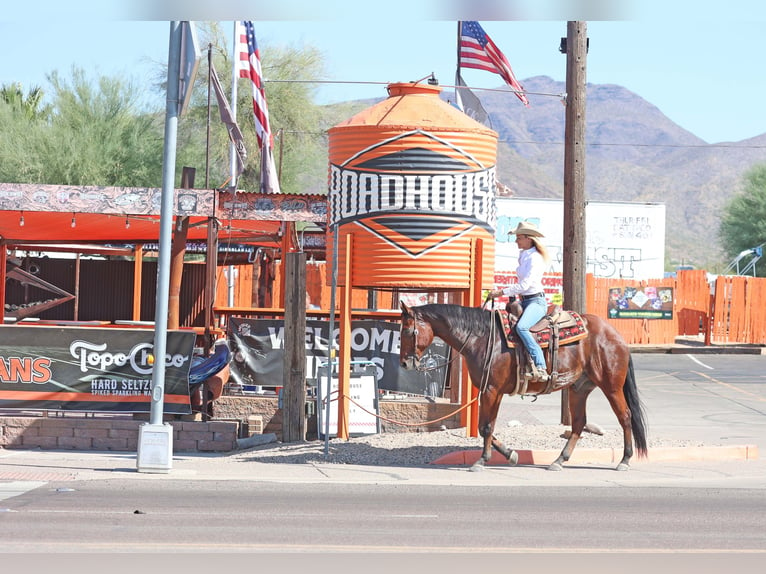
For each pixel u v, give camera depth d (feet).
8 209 104.17
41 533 52.60
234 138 111.45
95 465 79.97
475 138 89.66
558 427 94.68
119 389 92.07
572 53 98.48
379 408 98.22
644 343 206.18
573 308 98.58
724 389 143.95
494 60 115.03
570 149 98.43
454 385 102.22
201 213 106.83
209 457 86.74
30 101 270.26
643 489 71.00
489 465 81.46
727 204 441.68
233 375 103.65
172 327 110.93
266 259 165.58
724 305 209.05
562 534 54.49
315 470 78.38
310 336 103.76
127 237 140.15
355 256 89.66
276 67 255.91
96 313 169.78
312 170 263.08
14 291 167.63
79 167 222.89
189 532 53.52
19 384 91.71
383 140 88.22
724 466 81.41
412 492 68.95
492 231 91.71
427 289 91.35
